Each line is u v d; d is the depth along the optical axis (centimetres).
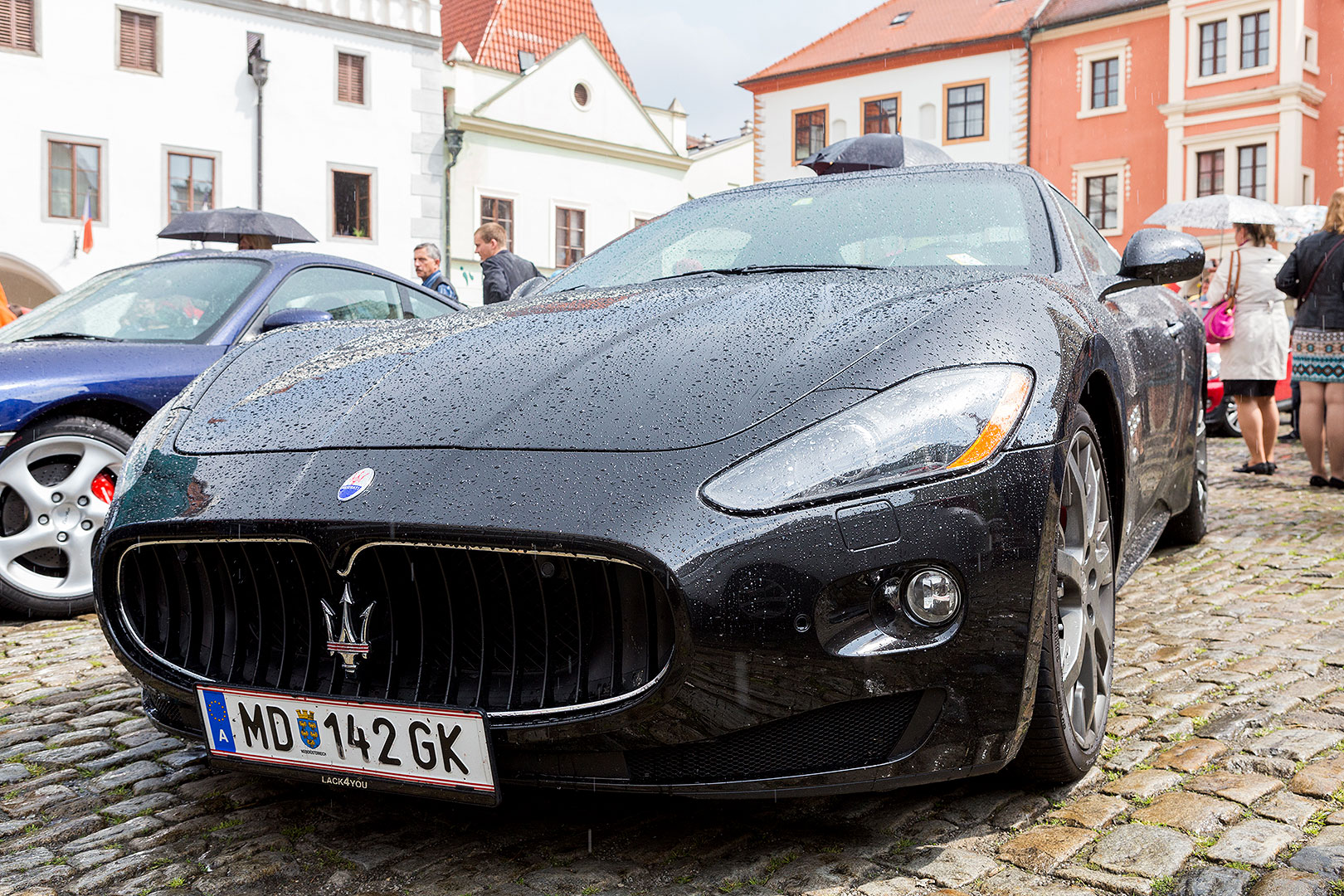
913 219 271
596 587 162
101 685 294
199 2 2048
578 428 172
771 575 155
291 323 366
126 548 187
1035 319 197
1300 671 274
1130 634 312
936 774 165
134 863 185
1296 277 595
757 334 191
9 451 351
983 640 163
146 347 386
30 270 1892
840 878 171
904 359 178
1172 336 339
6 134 1866
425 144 2366
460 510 161
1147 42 3022
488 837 191
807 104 3619
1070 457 187
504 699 166
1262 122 2873
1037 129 3200
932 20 3509
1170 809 192
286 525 169
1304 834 181
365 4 2264
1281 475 655
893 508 160
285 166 2169
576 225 2727
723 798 162
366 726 169
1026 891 165
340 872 180
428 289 514
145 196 2008
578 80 2709
